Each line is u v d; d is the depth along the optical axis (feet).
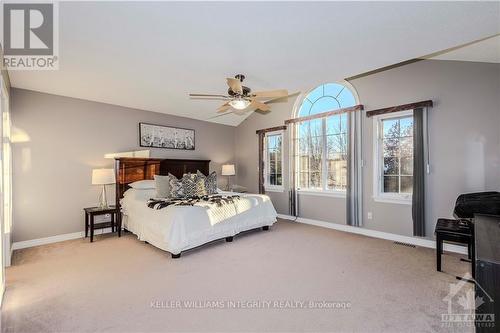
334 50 8.47
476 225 5.50
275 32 7.48
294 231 14.28
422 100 11.71
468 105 10.52
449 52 9.89
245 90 10.91
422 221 11.47
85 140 13.62
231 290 7.55
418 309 6.51
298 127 17.07
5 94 9.27
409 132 12.41
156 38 8.03
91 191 13.76
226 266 9.34
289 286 7.79
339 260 9.88
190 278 8.38
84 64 9.99
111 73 10.93
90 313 6.41
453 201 10.84
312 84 11.81
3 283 7.30
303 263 9.58
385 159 13.20
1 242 7.02
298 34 7.54
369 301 6.91
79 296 7.24
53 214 12.51
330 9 6.29
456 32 7.12
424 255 10.41
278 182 18.43
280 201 18.11
